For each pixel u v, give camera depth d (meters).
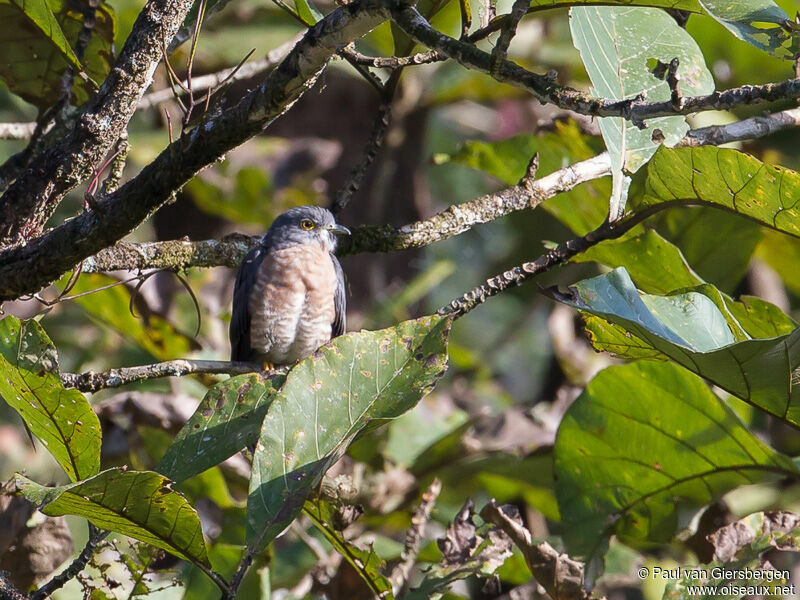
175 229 12.65
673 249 6.99
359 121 13.09
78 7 7.19
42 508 4.44
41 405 5.21
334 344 5.45
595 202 8.51
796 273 10.84
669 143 7.00
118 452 9.23
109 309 9.19
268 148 12.59
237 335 9.46
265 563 7.29
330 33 4.92
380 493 9.43
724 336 6.05
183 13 5.64
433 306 15.28
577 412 7.39
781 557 8.57
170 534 5.03
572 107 4.65
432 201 16.34
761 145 10.86
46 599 5.26
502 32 4.67
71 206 12.34
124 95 5.65
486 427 10.12
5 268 5.69
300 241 9.31
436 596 6.26
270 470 5.16
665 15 7.23
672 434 7.22
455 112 15.77
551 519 10.02
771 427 10.88
